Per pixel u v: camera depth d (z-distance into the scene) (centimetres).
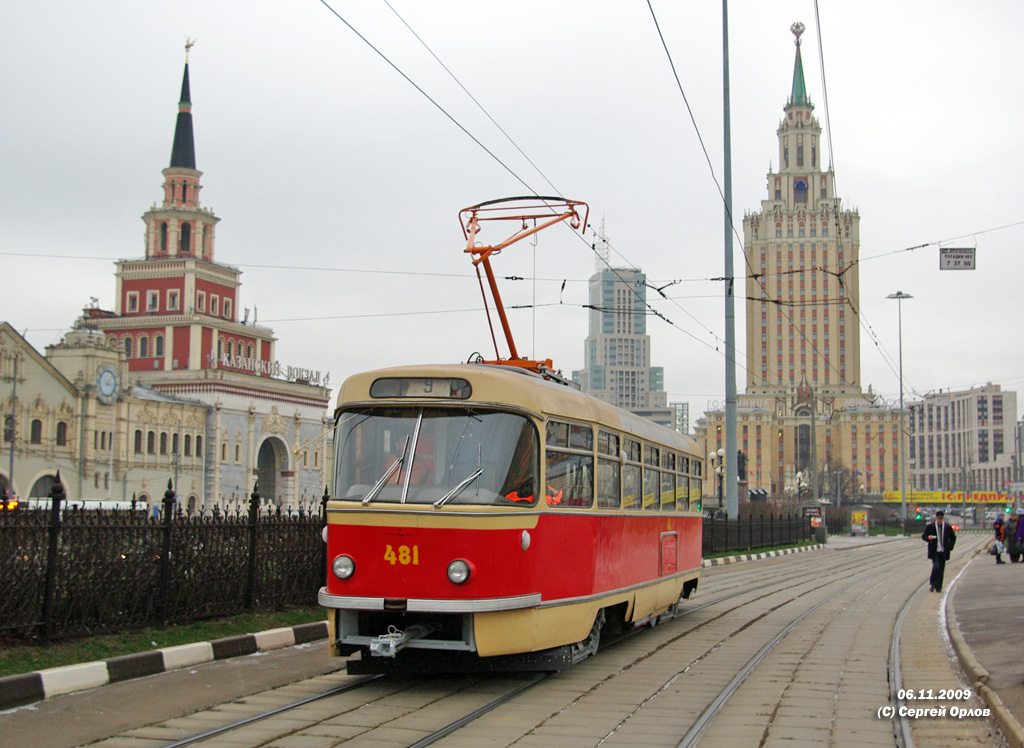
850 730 827
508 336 1380
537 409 1002
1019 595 1934
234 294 8356
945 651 1278
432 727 822
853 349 15438
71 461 5903
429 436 982
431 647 947
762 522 4641
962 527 11400
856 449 15288
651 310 2822
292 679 1042
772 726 843
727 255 3081
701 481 1811
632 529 1296
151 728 811
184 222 8106
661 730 821
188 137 8206
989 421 18575
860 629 1534
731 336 3081
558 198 1519
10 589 1005
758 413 15400
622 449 1266
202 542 1280
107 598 1115
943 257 2288
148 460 6500
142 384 7188
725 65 2984
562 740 784
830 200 15600
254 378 7388
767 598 2105
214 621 1285
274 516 1452
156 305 7838
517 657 1009
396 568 945
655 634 1462
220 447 7044
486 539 937
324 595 969
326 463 1582
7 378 5497
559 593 1025
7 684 872
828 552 5003
